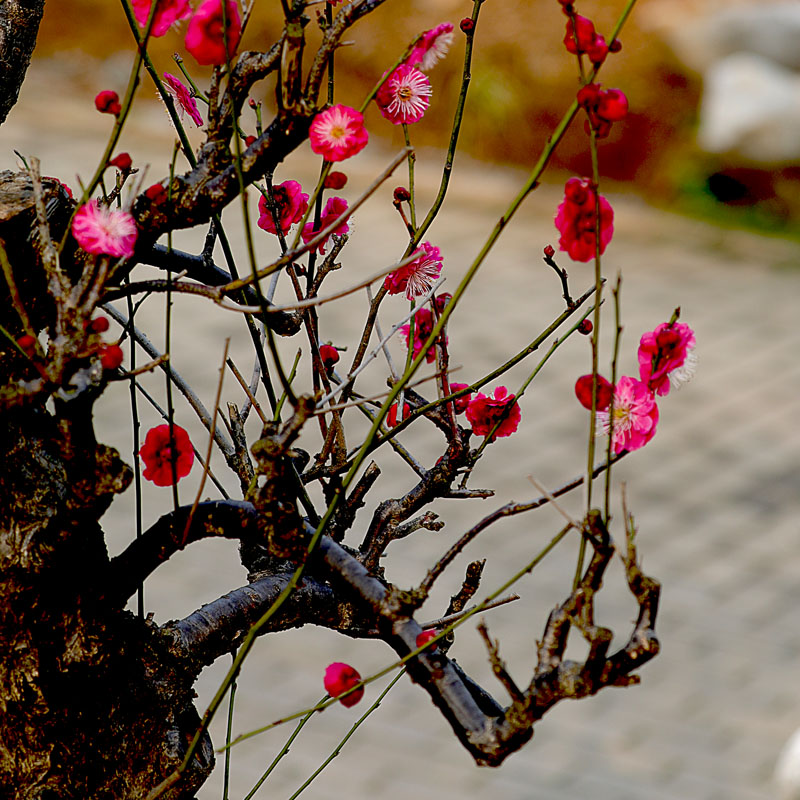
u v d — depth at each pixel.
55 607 1.45
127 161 1.36
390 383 1.82
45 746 1.48
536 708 1.29
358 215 11.95
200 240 10.54
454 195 12.70
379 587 1.45
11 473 1.42
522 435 8.86
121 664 1.52
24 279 1.51
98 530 1.48
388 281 1.75
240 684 6.17
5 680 1.46
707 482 8.49
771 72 13.93
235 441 1.73
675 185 13.67
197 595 6.82
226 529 1.51
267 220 1.82
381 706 6.11
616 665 1.26
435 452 8.40
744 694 6.32
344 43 1.39
